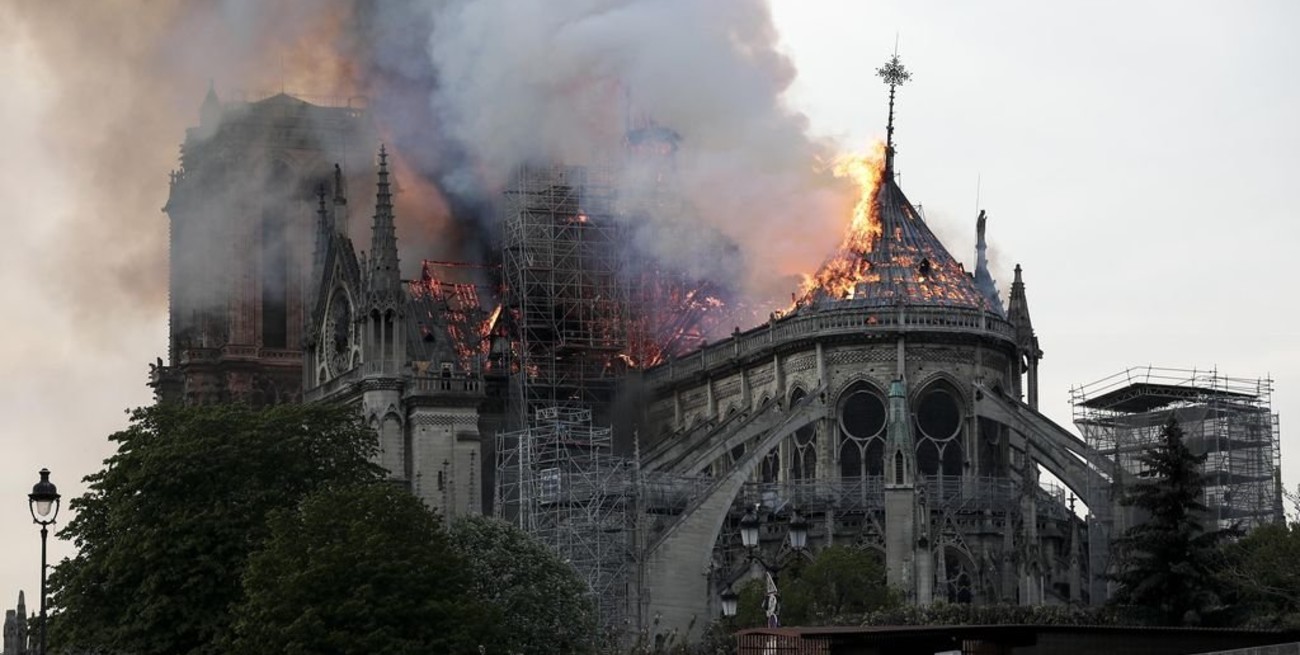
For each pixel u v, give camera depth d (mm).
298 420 155625
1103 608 153125
